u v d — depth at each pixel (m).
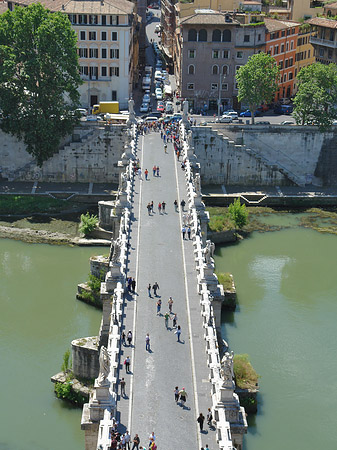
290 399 102.00
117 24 196.00
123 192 125.56
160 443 71.94
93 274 126.31
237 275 137.62
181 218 123.44
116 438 70.44
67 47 169.75
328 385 105.31
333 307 126.75
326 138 183.12
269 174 183.38
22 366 107.62
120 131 178.00
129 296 97.88
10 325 118.31
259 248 150.38
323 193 178.75
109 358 80.31
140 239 114.81
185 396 77.31
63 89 173.88
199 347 87.12
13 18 171.38
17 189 175.62
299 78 185.00
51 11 194.50
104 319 101.12
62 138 179.62
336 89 183.25
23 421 97.12
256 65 181.00
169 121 179.00
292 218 166.00
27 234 153.50
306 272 140.00
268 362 109.81
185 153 148.62
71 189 176.38
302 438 95.31
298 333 117.88
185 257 109.44
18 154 180.50
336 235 157.50
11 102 172.88
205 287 97.81
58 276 135.88
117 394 78.31
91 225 152.00
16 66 172.88
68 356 103.31
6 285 131.50
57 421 97.50
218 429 71.31
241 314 122.81
